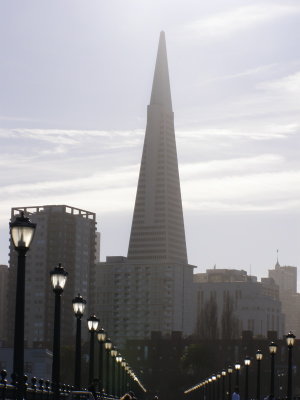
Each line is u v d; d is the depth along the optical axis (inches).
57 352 1742.1
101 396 3117.6
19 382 1232.8
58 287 1723.7
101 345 3494.1
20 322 1256.8
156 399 3410.4
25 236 1264.8
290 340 3371.1
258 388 4121.6
